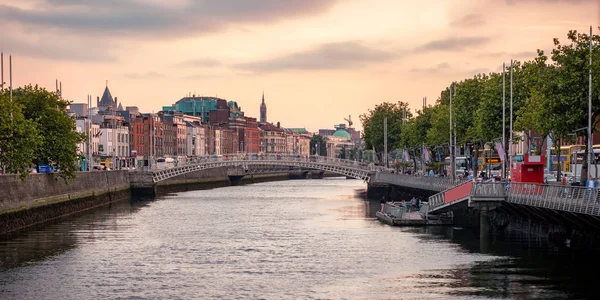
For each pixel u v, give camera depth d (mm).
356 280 62562
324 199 162125
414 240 84125
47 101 114438
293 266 69062
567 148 128875
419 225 99375
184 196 175750
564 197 64562
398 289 59062
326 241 84875
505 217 93000
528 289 58312
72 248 80125
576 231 74125
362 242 83438
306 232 93938
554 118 77750
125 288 60344
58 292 59125
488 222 88062
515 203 78812
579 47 77250
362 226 100062
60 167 116125
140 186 168250
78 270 67625
